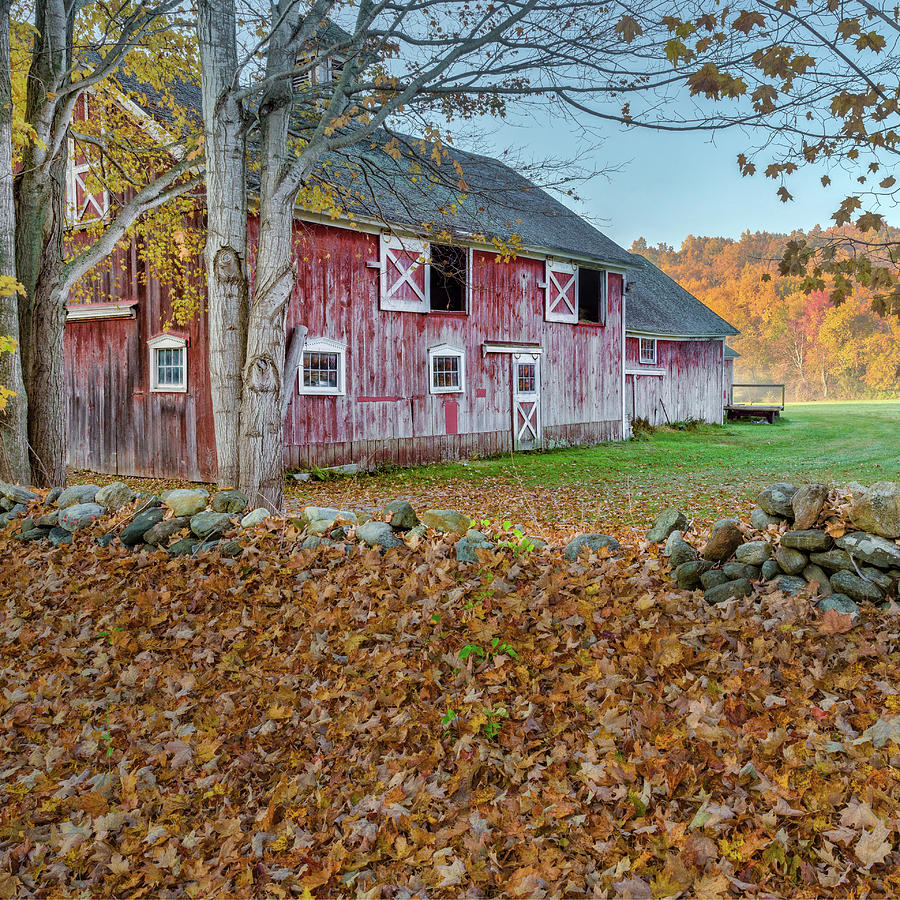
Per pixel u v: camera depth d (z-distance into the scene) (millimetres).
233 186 7344
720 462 16250
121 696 3994
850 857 2398
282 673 3988
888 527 3906
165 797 3070
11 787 3209
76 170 14297
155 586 5332
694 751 2941
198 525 5891
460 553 4988
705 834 2508
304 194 10164
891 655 3494
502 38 6559
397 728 3342
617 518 9148
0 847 2826
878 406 41562
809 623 3842
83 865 2717
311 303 13289
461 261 16781
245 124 7492
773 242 92188
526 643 3887
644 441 22172
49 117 8695
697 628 3900
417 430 15641
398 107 7215
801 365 78375
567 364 20062
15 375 8266
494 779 2982
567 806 2725
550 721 3320
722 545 4480
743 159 4457
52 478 8859
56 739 3611
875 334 68938
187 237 12250
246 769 3229
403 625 4172
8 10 8047
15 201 8766
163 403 13344
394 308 14961
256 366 7156
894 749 2809
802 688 3357
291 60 7305
